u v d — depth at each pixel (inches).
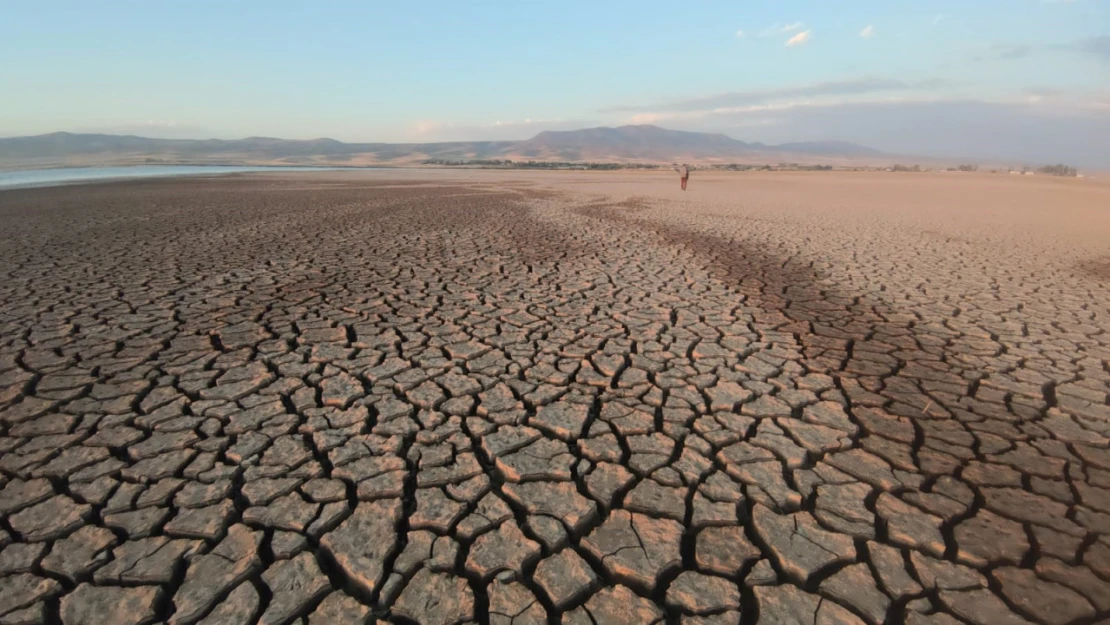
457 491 93.7
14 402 121.9
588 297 211.3
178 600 71.0
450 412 121.0
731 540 82.7
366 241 333.7
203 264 261.0
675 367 146.0
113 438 108.0
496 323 180.5
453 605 70.6
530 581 75.3
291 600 71.1
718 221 447.5
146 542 80.7
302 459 102.3
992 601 71.4
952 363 149.1
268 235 353.1
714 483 96.5
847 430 113.5
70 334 164.6
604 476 98.7
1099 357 153.3
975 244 336.5
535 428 115.4
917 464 101.6
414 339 165.3
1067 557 78.4
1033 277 249.1
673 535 83.9
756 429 114.4
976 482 96.0
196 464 100.0
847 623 68.4
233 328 171.9
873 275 252.1
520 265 267.3
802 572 76.4
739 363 148.9
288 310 191.2
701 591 73.4
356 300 204.4
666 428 115.1
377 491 93.2
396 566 77.0
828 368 145.6
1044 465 101.0
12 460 100.5
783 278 244.5
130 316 181.5
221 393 127.9
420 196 702.5
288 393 128.7
